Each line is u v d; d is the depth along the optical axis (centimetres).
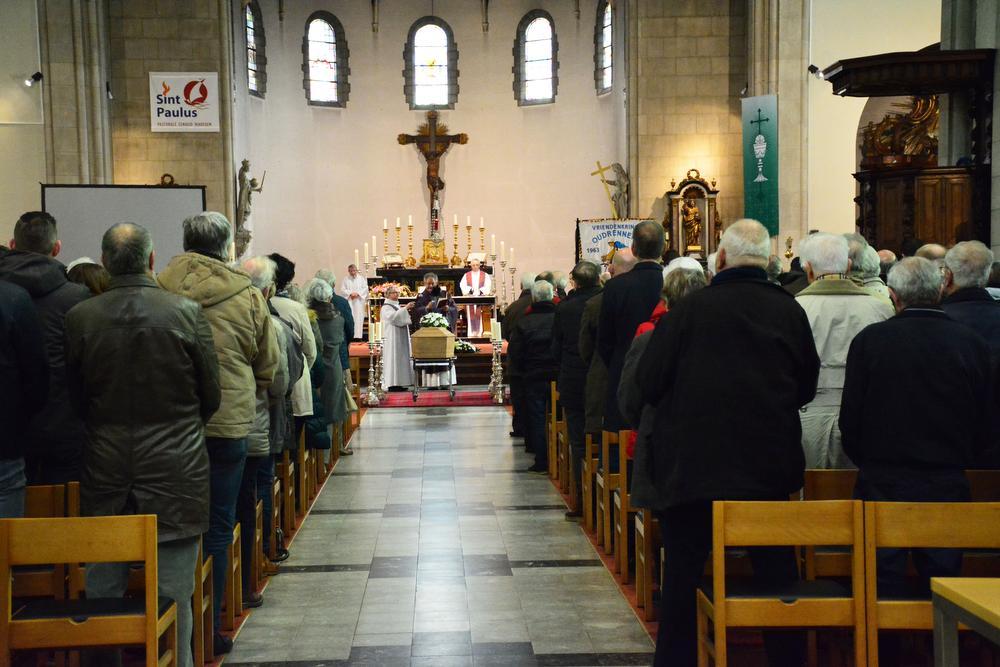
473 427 1427
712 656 412
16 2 1931
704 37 2188
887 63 1255
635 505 459
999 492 491
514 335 1080
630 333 663
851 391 454
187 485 438
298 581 680
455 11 2820
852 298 532
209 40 2150
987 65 1243
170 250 1523
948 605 283
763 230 434
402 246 2827
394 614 607
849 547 474
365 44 2802
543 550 756
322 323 1034
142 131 2144
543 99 2781
